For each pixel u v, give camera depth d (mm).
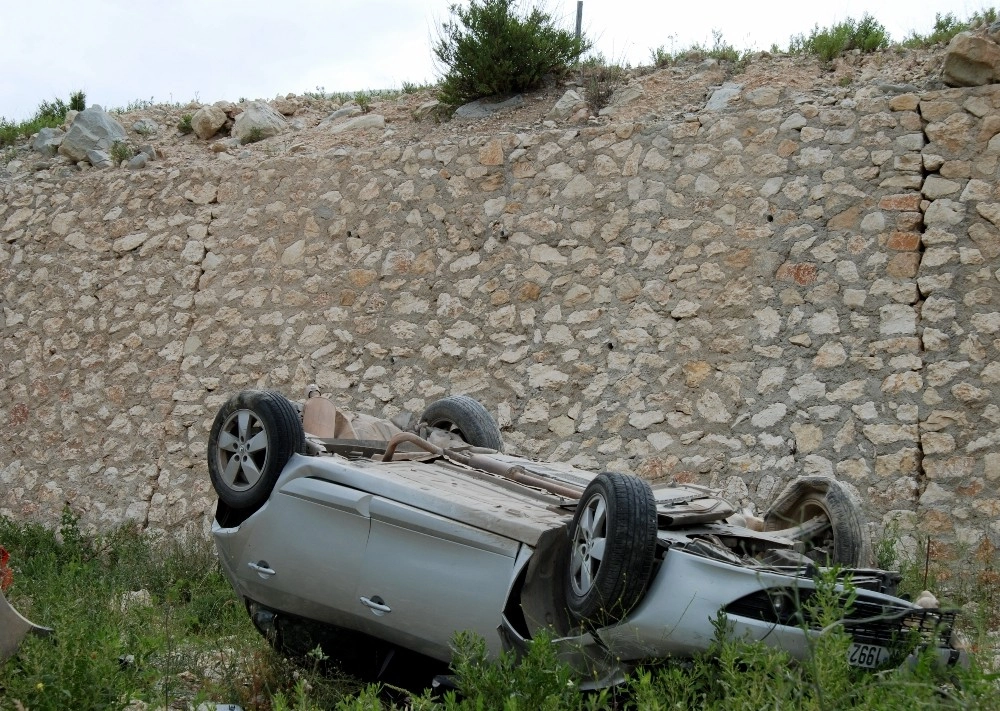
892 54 10867
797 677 4254
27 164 14820
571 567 4988
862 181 9695
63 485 13023
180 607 8219
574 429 10336
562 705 4367
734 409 9727
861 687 4188
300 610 5996
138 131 14961
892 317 9328
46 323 13656
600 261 10656
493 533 5074
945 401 8977
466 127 12539
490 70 12578
